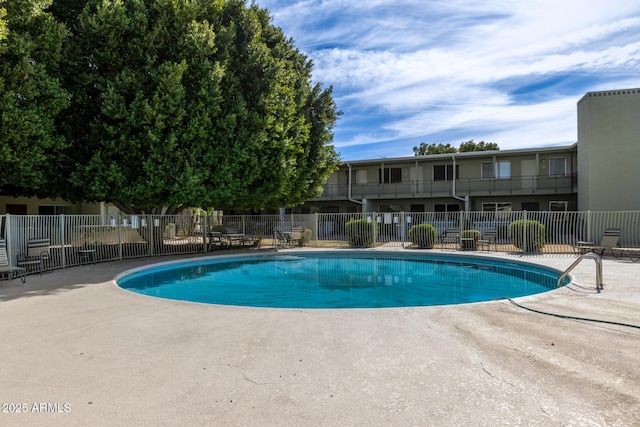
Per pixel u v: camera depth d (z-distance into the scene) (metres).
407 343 4.19
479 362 3.63
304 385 3.16
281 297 8.84
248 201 15.70
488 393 3.00
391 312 5.50
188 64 12.22
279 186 14.91
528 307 5.74
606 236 13.39
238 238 17.31
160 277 11.59
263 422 2.59
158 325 4.97
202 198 12.98
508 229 17.09
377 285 10.30
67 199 13.84
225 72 13.31
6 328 4.87
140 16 11.47
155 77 11.44
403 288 9.88
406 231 19.11
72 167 12.19
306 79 17.89
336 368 3.52
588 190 17.00
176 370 3.50
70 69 11.42
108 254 12.69
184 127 12.10
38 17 10.42
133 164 12.05
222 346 4.14
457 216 18.39
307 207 28.14
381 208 26.36
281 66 14.48
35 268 9.98
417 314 5.39
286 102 15.07
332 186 26.47
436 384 3.17
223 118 12.84
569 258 12.33
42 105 10.51
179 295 9.09
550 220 15.68
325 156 18.77
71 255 11.24
